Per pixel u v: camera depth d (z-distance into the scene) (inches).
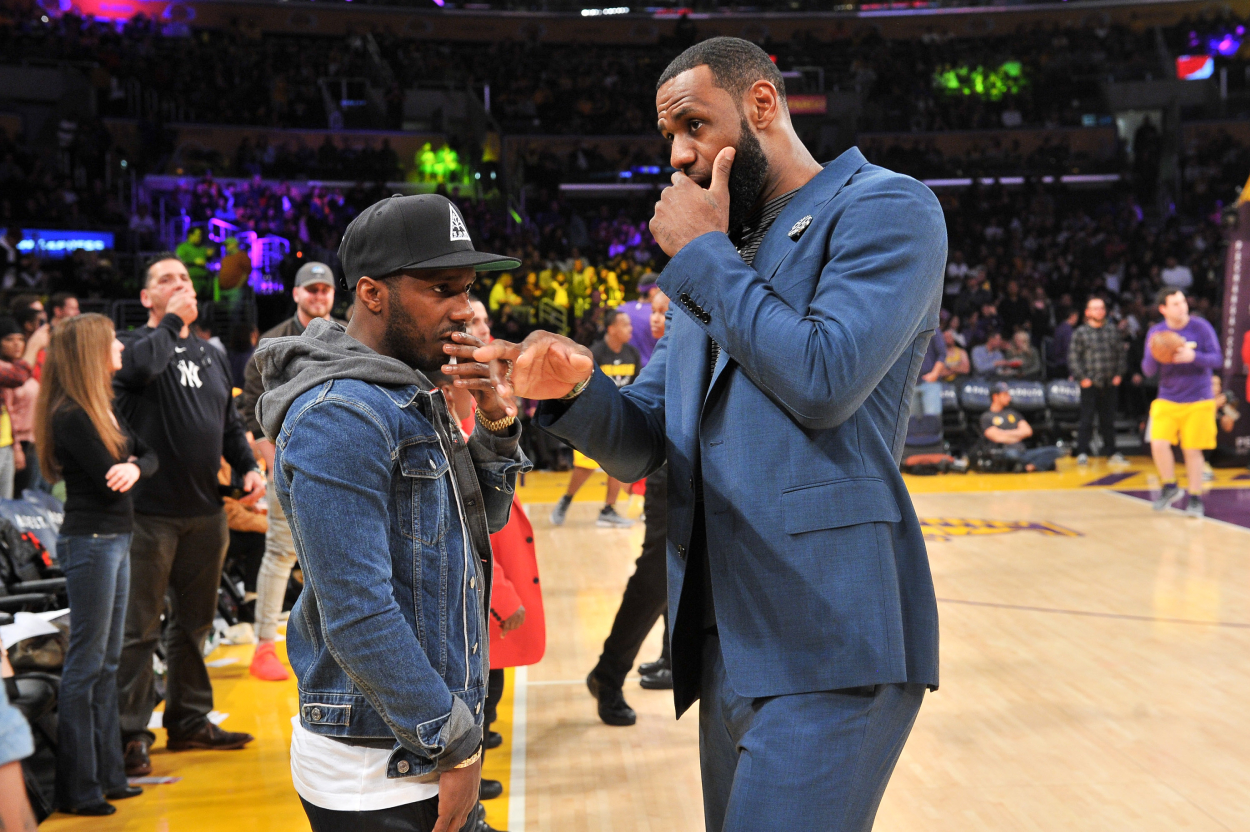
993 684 170.7
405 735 58.9
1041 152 871.7
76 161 660.1
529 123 896.9
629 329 283.0
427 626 62.3
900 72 922.1
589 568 266.4
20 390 251.3
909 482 412.5
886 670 60.2
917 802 126.9
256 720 165.3
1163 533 297.4
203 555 149.3
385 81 847.7
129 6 829.8
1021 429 436.8
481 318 163.0
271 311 522.9
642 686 175.8
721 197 63.9
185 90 768.3
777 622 61.5
